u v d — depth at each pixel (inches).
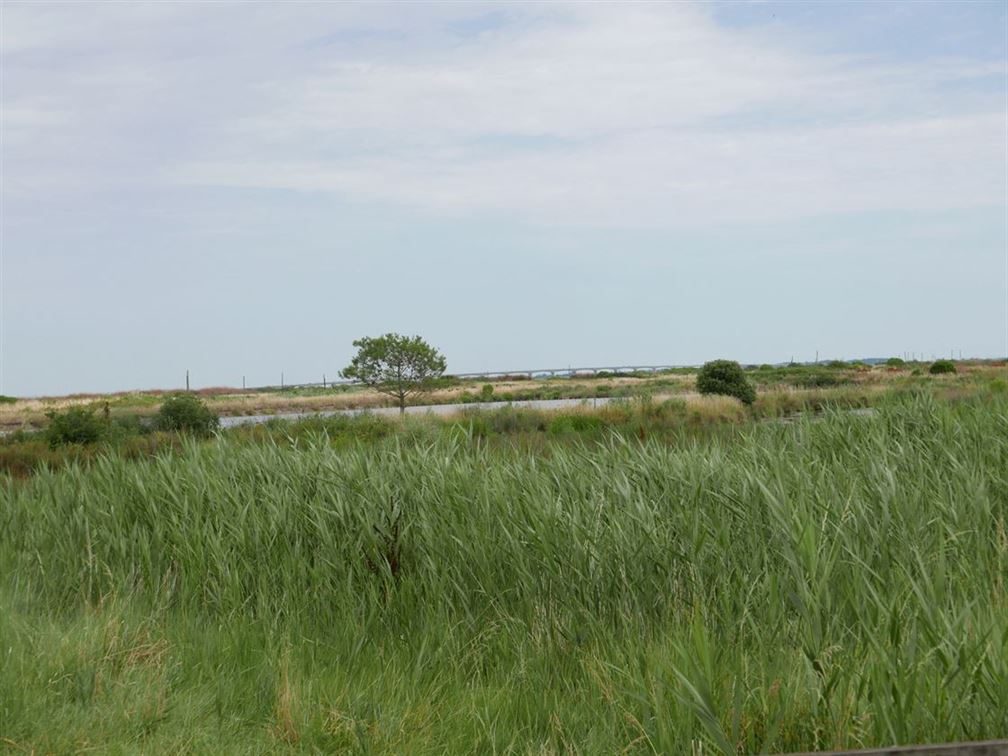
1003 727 174.6
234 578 308.3
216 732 208.1
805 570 228.5
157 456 409.1
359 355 1674.5
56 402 2935.5
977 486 322.7
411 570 307.4
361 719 213.6
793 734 181.6
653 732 191.8
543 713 221.9
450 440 383.9
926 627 194.4
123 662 240.1
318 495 340.2
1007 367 2465.6
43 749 185.6
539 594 273.4
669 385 2506.2
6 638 238.5
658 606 265.6
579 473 340.8
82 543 358.6
